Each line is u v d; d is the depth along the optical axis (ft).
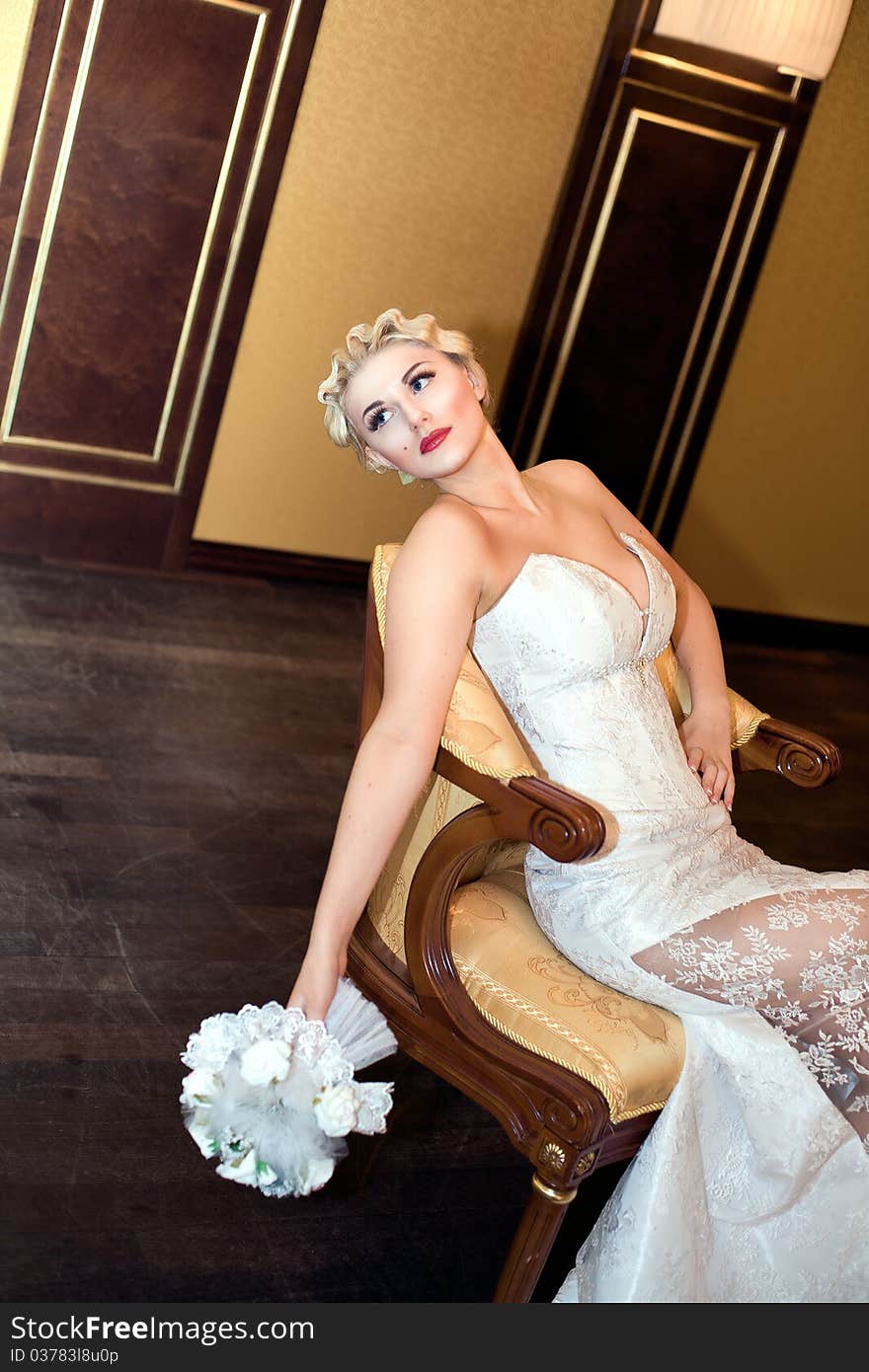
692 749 6.99
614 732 6.23
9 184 13.16
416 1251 6.81
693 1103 5.89
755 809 13.34
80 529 14.71
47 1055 7.50
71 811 10.11
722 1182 6.07
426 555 5.82
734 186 15.30
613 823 6.03
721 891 6.05
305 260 14.53
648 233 15.28
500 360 15.72
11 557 14.48
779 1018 5.90
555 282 15.24
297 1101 5.08
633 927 5.93
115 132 13.24
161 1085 7.48
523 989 5.97
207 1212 6.70
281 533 15.78
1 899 8.82
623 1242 5.77
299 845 10.47
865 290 16.84
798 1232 6.02
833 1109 5.84
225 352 14.49
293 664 13.78
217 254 14.03
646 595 6.63
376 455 6.50
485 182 14.80
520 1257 5.85
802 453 17.62
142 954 8.61
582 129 14.65
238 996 8.43
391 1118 7.77
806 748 7.11
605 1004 5.96
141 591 14.56
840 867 12.64
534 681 6.22
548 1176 5.69
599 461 16.35
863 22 15.35
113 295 13.87
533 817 5.48
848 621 19.07
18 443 14.15
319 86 13.80
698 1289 5.95
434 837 5.85
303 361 14.97
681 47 14.42
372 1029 5.50
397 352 6.14
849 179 16.12
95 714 11.67
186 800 10.70
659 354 15.94
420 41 13.94
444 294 15.20
